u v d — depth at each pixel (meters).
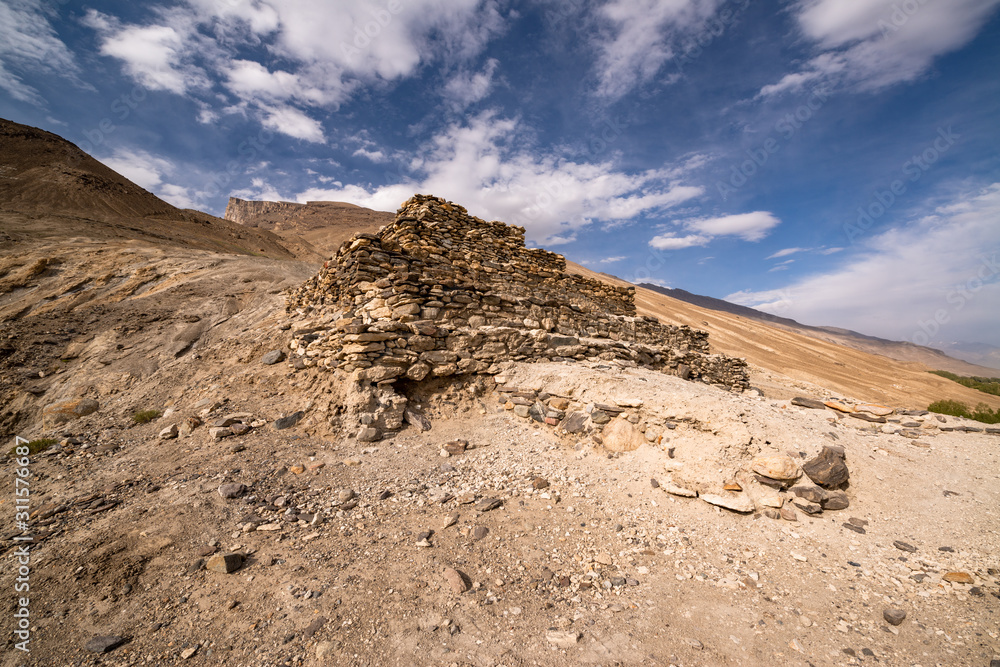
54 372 12.48
